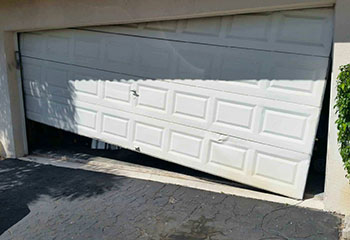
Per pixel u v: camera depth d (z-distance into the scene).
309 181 4.31
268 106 3.81
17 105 5.91
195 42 4.14
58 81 5.49
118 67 4.81
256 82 3.84
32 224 3.64
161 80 4.48
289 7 3.44
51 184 4.75
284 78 3.68
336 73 3.25
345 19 3.11
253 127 3.95
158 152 4.73
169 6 3.99
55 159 5.91
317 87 3.52
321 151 4.51
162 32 4.33
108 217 3.70
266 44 3.71
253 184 4.10
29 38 5.55
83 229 3.49
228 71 3.99
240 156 4.11
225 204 3.88
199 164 4.42
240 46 3.87
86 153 6.18
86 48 5.03
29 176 5.09
